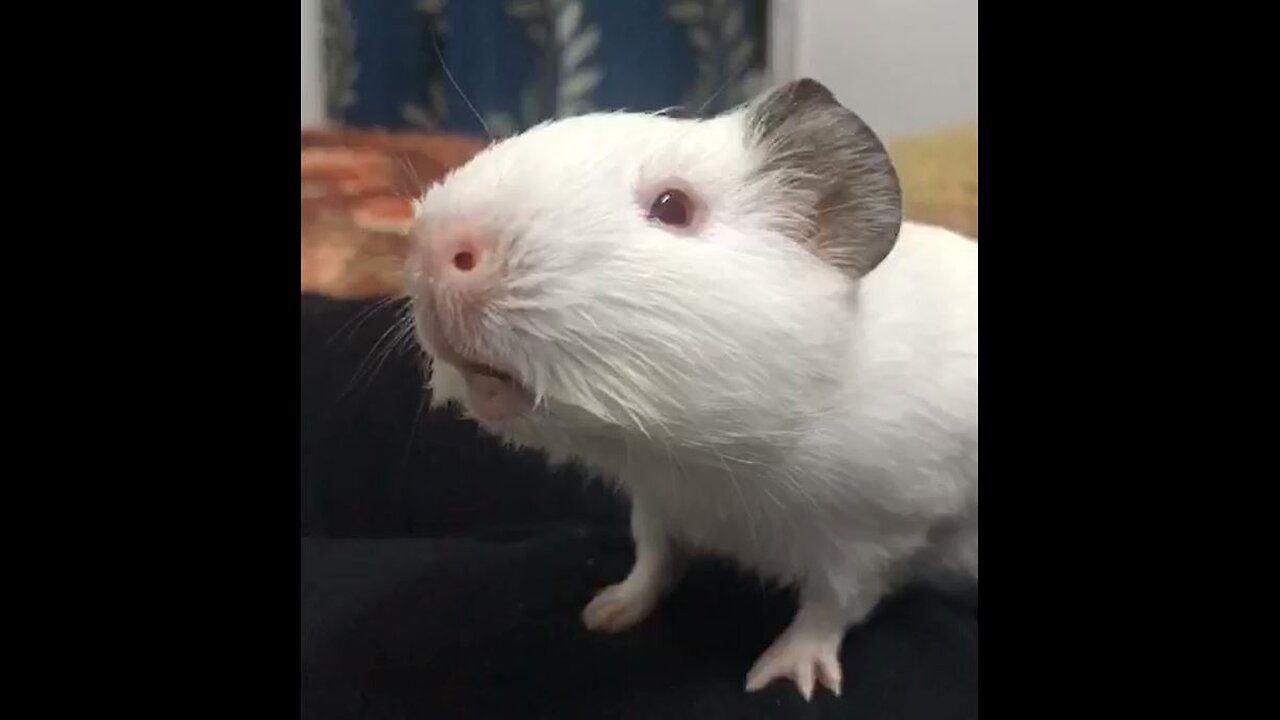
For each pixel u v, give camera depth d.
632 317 0.15
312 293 0.30
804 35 0.41
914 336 0.19
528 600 0.24
